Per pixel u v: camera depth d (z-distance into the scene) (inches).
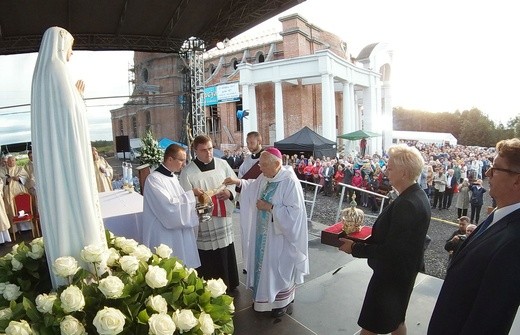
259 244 134.0
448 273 65.1
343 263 187.6
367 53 1077.1
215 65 1127.0
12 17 276.4
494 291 52.1
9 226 267.7
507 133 2358.5
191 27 338.6
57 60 66.3
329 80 781.9
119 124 1264.8
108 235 82.3
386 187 437.4
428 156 971.9
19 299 67.7
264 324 130.0
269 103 995.9
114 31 328.5
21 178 292.8
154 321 55.7
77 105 66.9
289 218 127.6
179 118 997.8
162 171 133.1
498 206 63.3
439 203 501.7
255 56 1031.0
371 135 815.7
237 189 158.1
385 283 86.6
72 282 62.3
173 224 126.3
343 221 116.9
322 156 675.4
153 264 72.2
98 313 54.1
